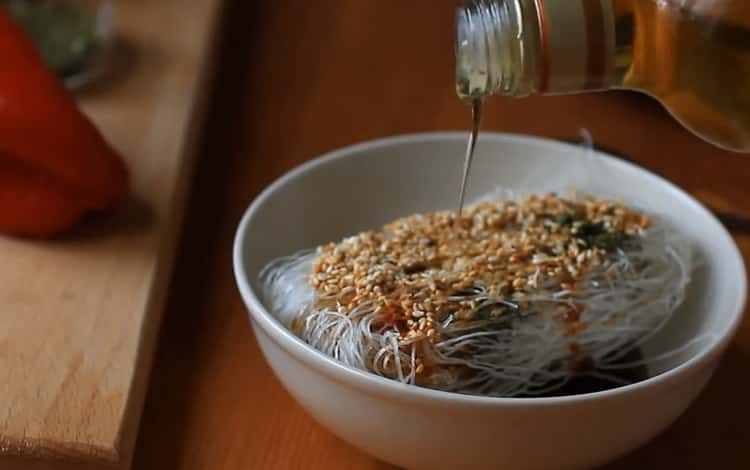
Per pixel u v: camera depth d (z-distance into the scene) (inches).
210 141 27.6
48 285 23.0
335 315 20.7
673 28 18.8
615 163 23.6
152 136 26.1
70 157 23.4
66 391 21.1
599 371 21.4
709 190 26.3
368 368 20.2
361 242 22.0
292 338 19.7
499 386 20.7
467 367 20.4
